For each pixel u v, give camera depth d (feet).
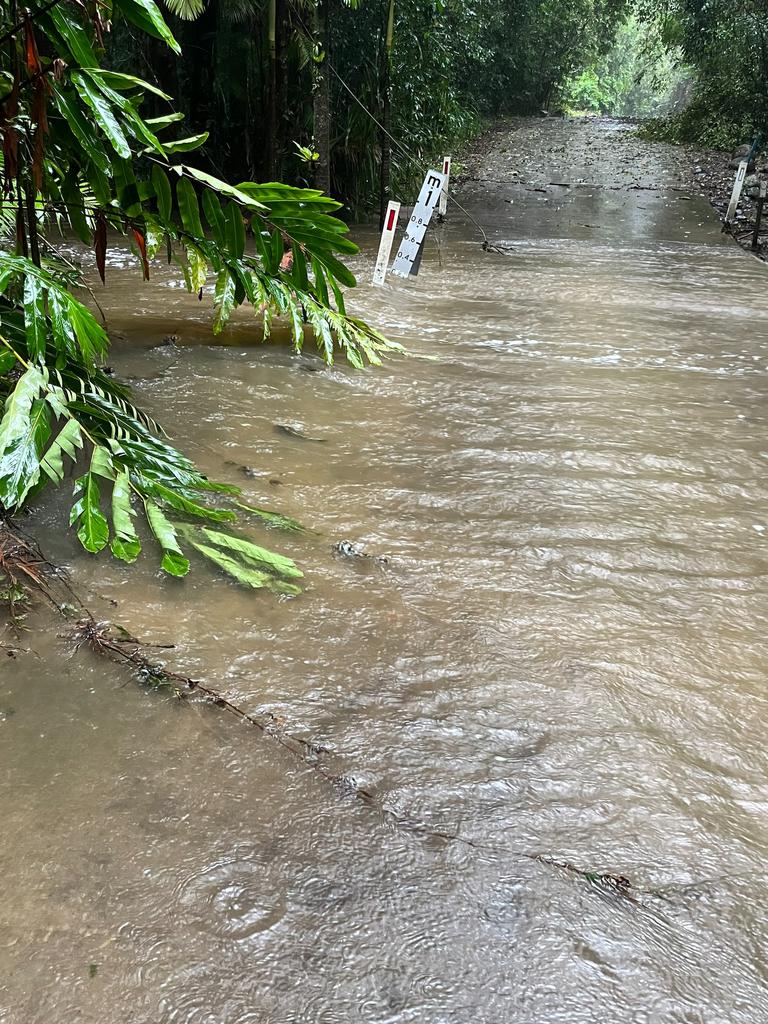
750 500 12.69
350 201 43.01
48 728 7.18
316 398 16.08
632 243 39.01
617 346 21.50
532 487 12.67
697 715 7.88
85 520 9.07
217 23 36.55
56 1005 5.04
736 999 5.30
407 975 5.33
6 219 13.47
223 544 9.86
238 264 13.05
